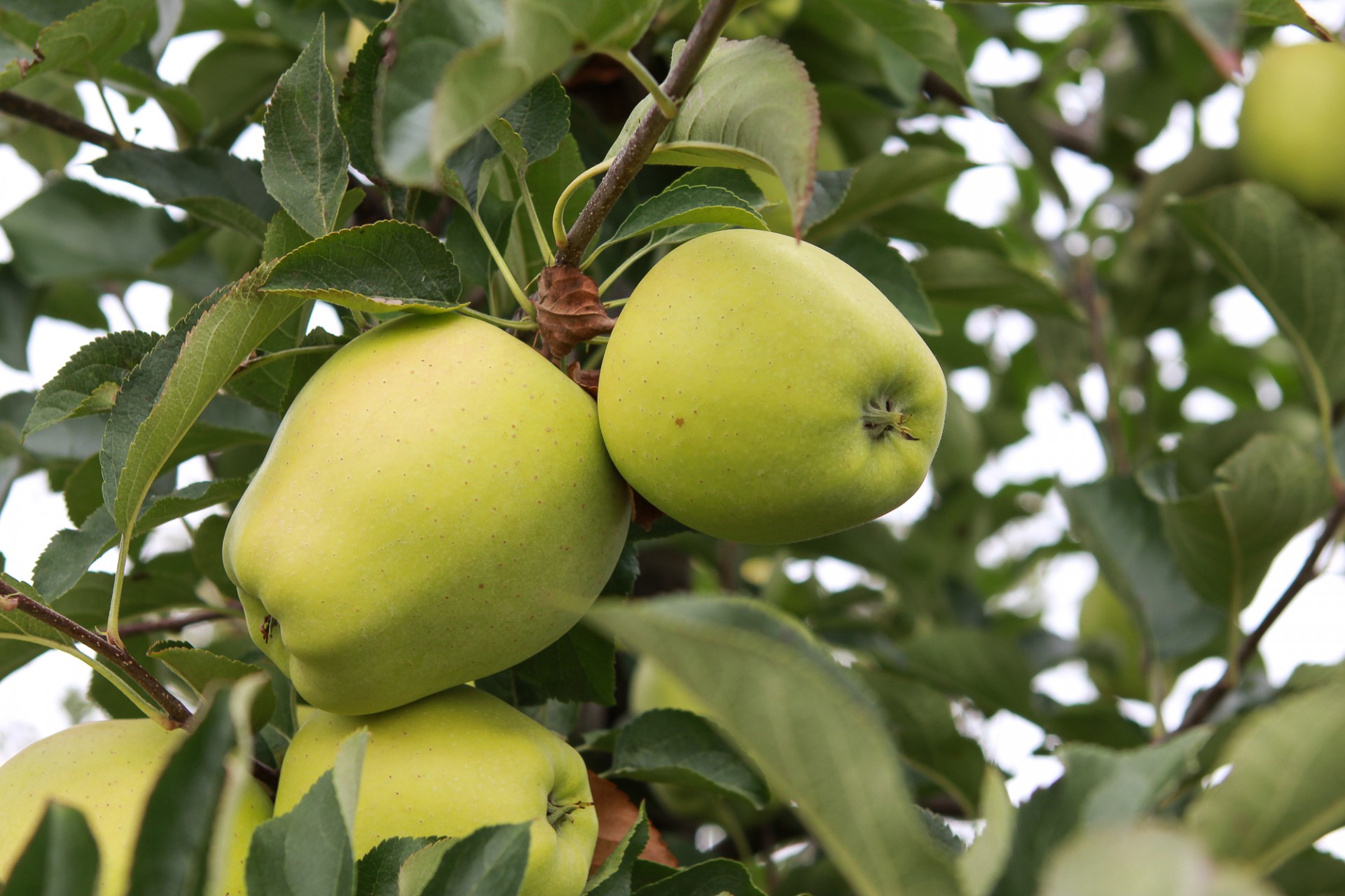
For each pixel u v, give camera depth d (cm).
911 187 90
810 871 90
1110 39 131
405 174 69
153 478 76
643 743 83
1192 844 64
